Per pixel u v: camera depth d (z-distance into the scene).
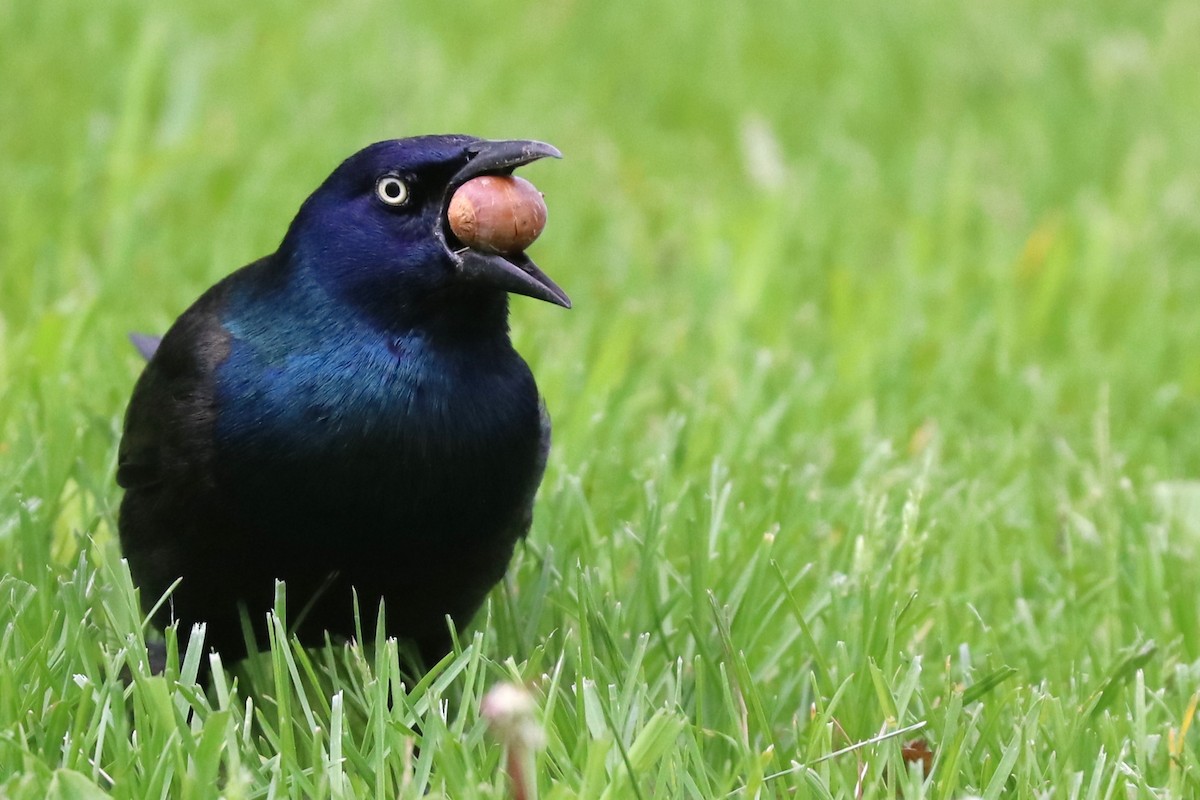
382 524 6.66
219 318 6.94
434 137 6.81
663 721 6.09
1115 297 13.12
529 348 10.40
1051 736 6.84
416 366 6.65
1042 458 10.42
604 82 17.45
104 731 6.29
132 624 6.75
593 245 13.54
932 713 6.80
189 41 15.77
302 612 6.96
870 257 14.00
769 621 7.80
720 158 16.00
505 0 19.88
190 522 6.75
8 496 8.21
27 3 17.28
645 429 10.30
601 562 8.20
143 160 12.77
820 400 10.70
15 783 5.84
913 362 11.55
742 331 11.72
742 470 9.28
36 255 12.00
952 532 8.79
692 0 20.38
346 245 6.69
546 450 7.39
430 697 6.46
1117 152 16.50
